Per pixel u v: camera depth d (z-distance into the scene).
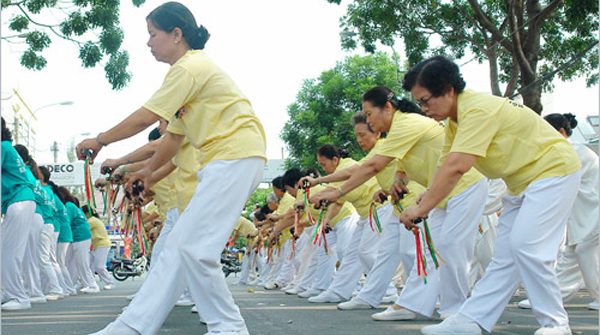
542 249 4.37
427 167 5.85
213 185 4.11
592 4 13.20
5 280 7.80
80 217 11.88
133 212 5.62
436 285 5.98
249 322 6.14
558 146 4.49
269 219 11.36
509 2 13.73
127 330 4.07
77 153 4.27
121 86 13.55
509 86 14.69
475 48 16.14
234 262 24.50
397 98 6.12
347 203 9.41
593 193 6.82
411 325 5.71
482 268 8.50
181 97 4.15
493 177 4.66
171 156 4.62
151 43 4.45
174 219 6.84
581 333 4.95
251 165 4.18
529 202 4.41
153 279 4.15
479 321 4.59
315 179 6.67
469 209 5.59
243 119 4.23
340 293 8.61
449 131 4.88
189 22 4.43
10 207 7.59
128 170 5.20
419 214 4.57
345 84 26.47
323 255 10.00
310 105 26.64
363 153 25.66
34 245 8.82
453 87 4.57
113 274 21.08
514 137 4.46
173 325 5.89
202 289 4.09
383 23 15.06
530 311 6.83
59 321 6.43
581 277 7.31
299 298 9.84
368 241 7.78
